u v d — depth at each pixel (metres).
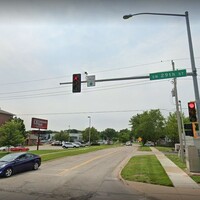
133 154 35.59
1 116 63.44
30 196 9.62
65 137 108.75
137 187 11.53
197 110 15.15
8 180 13.45
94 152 40.59
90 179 13.88
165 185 11.95
